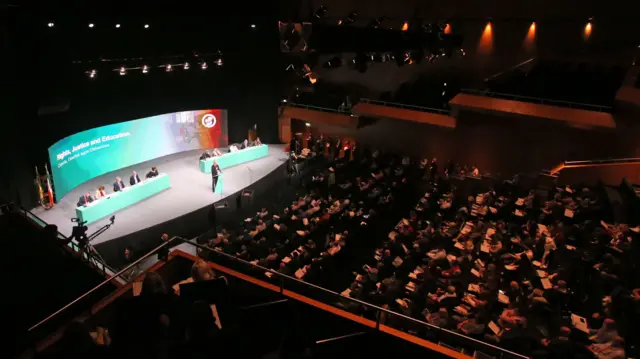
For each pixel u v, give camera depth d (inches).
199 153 954.7
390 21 873.5
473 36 802.8
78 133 732.0
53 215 645.9
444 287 443.5
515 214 621.3
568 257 468.1
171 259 290.4
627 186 627.2
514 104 743.1
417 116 862.5
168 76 841.5
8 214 538.6
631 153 670.5
